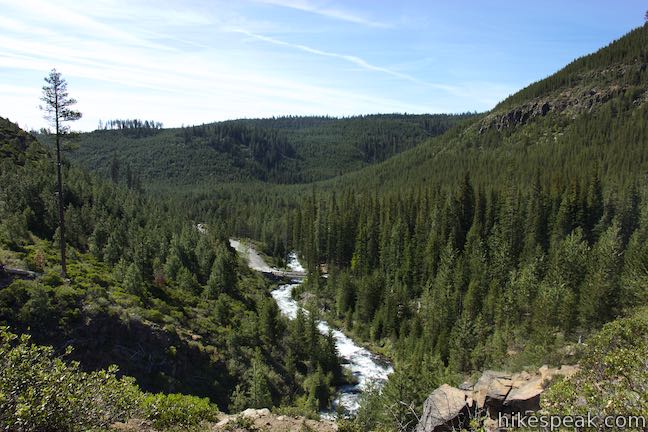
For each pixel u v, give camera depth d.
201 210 167.50
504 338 45.94
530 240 74.88
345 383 49.44
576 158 126.69
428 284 69.88
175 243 65.56
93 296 37.59
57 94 37.25
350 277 81.75
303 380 47.12
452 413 17.08
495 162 149.38
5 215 50.69
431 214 94.25
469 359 44.84
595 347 16.34
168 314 43.91
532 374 20.89
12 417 9.05
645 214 75.62
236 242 129.00
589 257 57.09
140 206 86.94
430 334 55.53
